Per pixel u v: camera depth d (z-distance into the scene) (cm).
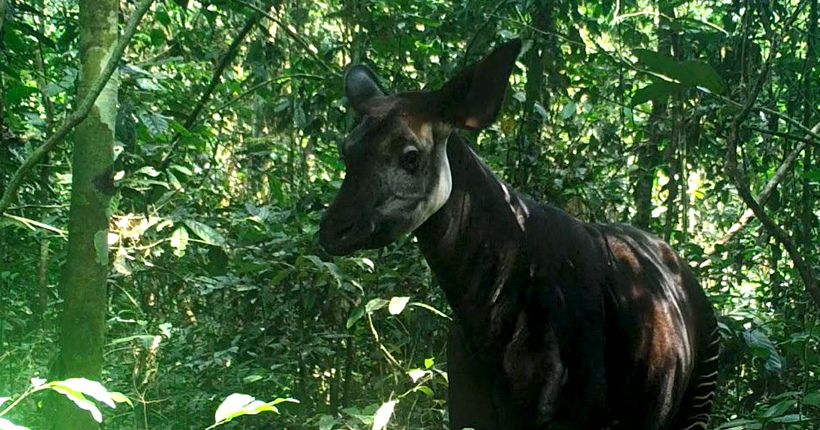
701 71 425
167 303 575
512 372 343
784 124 663
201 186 596
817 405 441
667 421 393
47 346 517
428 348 511
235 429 486
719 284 601
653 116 648
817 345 516
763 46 677
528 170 570
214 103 678
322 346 511
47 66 582
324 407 510
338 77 517
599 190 612
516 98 566
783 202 612
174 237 411
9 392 477
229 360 511
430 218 334
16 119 525
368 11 579
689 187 843
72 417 338
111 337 542
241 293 521
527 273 343
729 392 563
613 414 374
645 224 669
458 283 342
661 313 378
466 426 359
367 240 318
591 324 349
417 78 595
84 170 337
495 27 565
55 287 562
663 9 643
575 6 580
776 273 609
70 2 711
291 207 546
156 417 492
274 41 618
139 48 713
